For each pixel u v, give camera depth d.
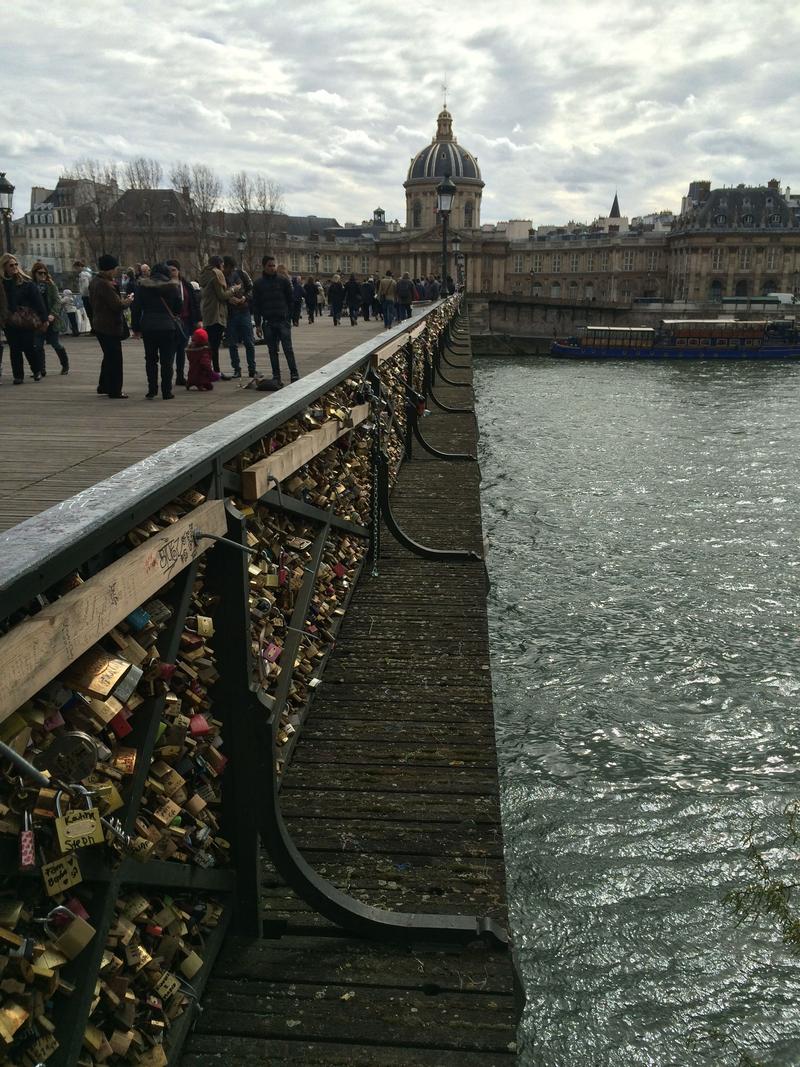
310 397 5.43
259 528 4.57
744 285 131.88
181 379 12.48
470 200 139.62
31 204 164.38
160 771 2.93
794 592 16.73
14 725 2.06
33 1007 2.17
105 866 2.43
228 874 3.48
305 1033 3.13
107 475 5.85
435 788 4.81
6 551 2.07
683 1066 6.60
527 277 148.25
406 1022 3.19
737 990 7.27
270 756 3.44
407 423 14.39
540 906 8.34
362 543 8.63
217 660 3.41
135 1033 2.71
